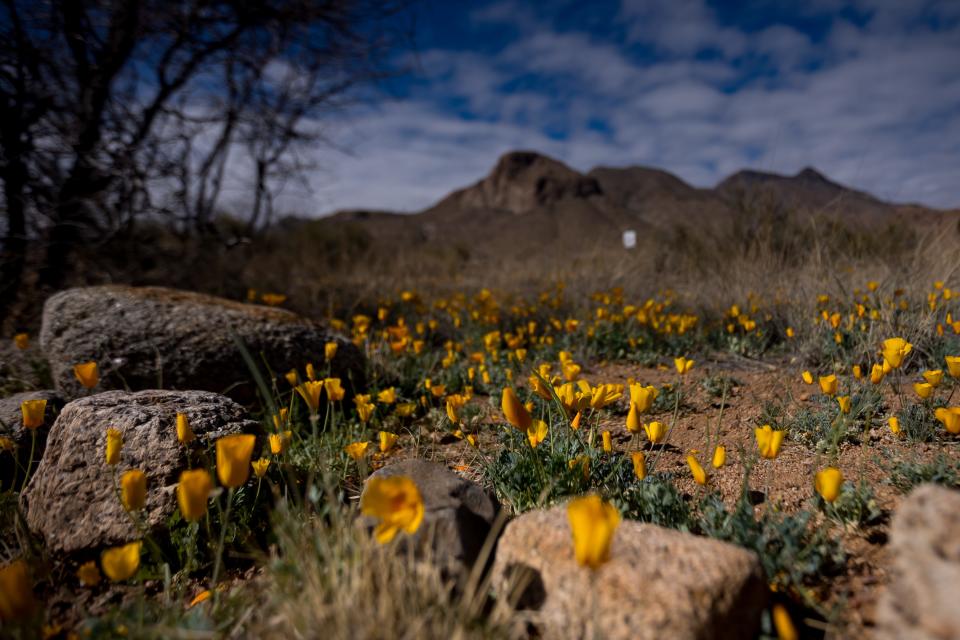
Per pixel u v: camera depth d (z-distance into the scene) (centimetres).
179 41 674
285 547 182
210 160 760
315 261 1008
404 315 699
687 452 296
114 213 657
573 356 515
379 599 150
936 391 335
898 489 234
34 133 585
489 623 155
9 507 260
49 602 205
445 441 348
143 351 377
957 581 119
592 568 132
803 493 240
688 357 498
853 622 167
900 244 708
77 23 619
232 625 168
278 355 403
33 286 608
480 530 191
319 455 226
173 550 224
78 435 245
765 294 556
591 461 245
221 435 254
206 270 750
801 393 370
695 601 146
